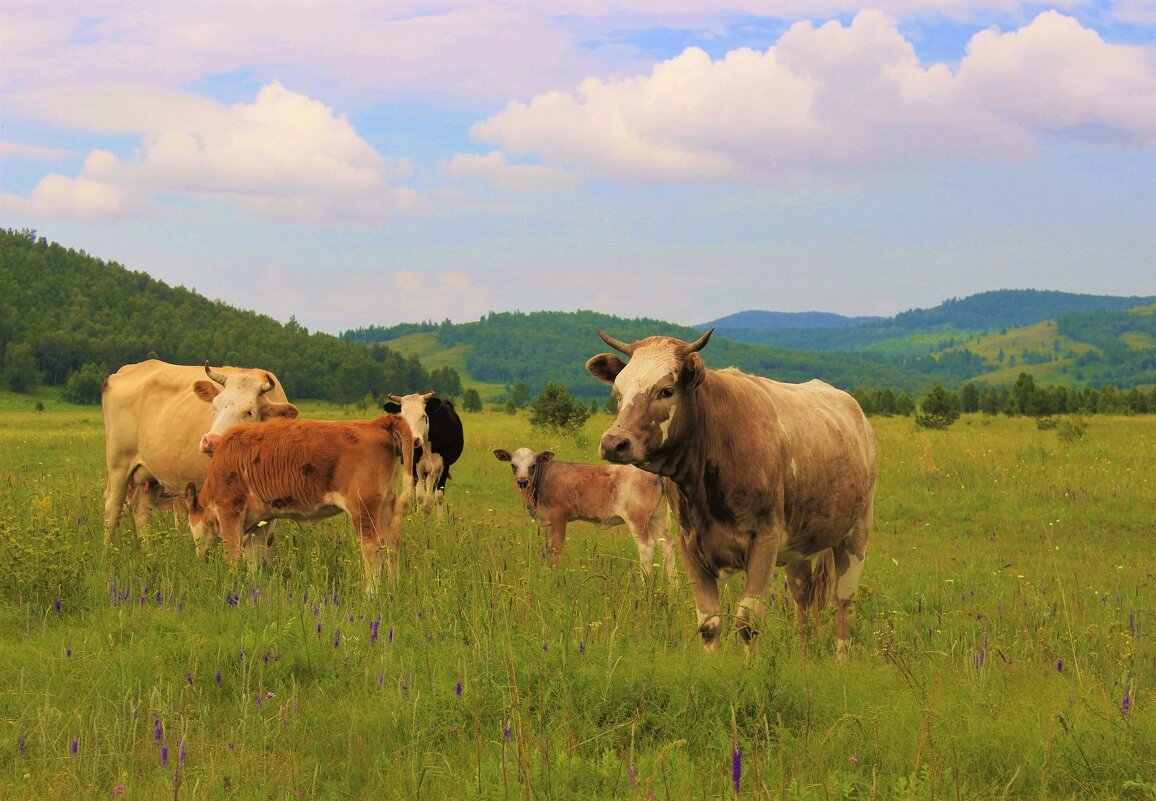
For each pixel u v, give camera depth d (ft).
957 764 13.83
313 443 28.50
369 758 15.07
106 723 15.97
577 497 39.55
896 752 14.69
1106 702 16.46
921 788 12.91
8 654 19.35
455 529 34.40
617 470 39.22
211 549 28.58
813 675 18.07
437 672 17.90
